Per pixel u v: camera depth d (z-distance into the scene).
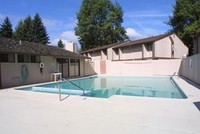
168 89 16.55
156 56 32.75
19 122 6.43
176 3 43.59
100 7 51.25
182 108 7.66
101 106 8.27
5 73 16.50
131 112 7.25
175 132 5.31
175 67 26.22
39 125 6.09
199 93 11.23
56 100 9.81
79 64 28.80
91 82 22.48
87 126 5.90
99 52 44.78
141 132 5.36
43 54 19.81
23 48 18.78
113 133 5.34
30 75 19.20
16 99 10.38
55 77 21.70
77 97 10.41
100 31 52.53
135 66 29.59
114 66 31.42
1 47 15.98
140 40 38.62
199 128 5.58
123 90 16.56
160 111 7.31
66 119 6.62
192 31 36.53
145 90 16.30
